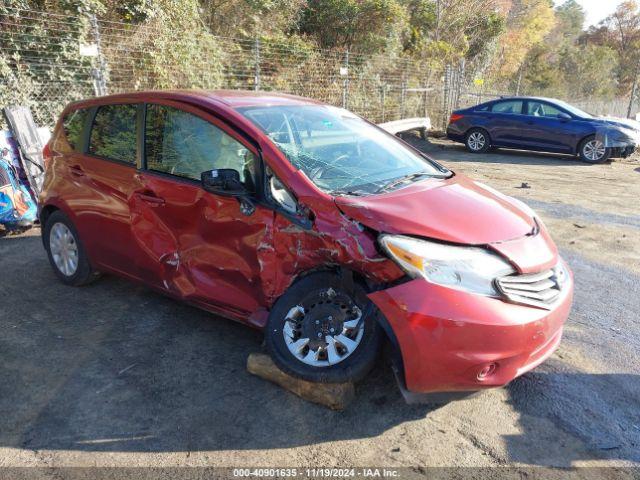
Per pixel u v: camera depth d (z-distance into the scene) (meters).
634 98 30.69
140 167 3.85
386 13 18.47
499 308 2.66
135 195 3.81
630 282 5.06
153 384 3.24
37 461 2.60
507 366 2.74
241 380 3.28
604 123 12.48
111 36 9.95
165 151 3.73
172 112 3.75
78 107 4.52
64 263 4.62
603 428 2.90
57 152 4.57
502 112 13.77
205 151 3.52
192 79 11.16
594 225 6.99
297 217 3.04
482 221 2.98
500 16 28.70
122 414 2.96
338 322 2.98
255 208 3.19
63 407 3.01
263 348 3.51
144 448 2.70
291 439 2.77
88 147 4.31
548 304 2.85
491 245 2.80
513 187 9.47
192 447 2.71
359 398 3.11
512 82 41.09
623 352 3.72
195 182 3.52
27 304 4.34
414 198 3.12
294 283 3.08
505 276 2.75
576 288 4.90
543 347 2.89
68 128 4.56
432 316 2.61
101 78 9.15
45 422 2.89
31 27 8.70
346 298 2.96
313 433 2.82
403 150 4.12
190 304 3.71
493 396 3.17
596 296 4.72
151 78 10.49
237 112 3.51
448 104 19.17
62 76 8.98
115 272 4.21
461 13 26.52
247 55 12.70
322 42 18.81
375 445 2.74
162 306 4.30
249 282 3.30
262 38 14.16
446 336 2.61
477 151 14.16
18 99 8.52
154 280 3.87
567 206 8.04
